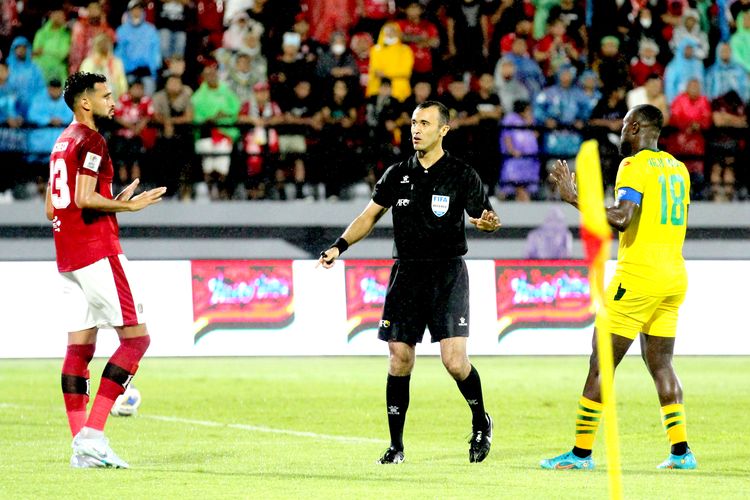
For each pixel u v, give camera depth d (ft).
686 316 169.68
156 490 67.21
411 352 82.48
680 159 204.44
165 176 198.90
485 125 197.36
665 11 209.36
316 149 199.62
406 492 66.90
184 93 193.88
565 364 174.09
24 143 196.44
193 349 159.43
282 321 161.79
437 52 199.21
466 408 123.44
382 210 83.76
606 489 68.49
